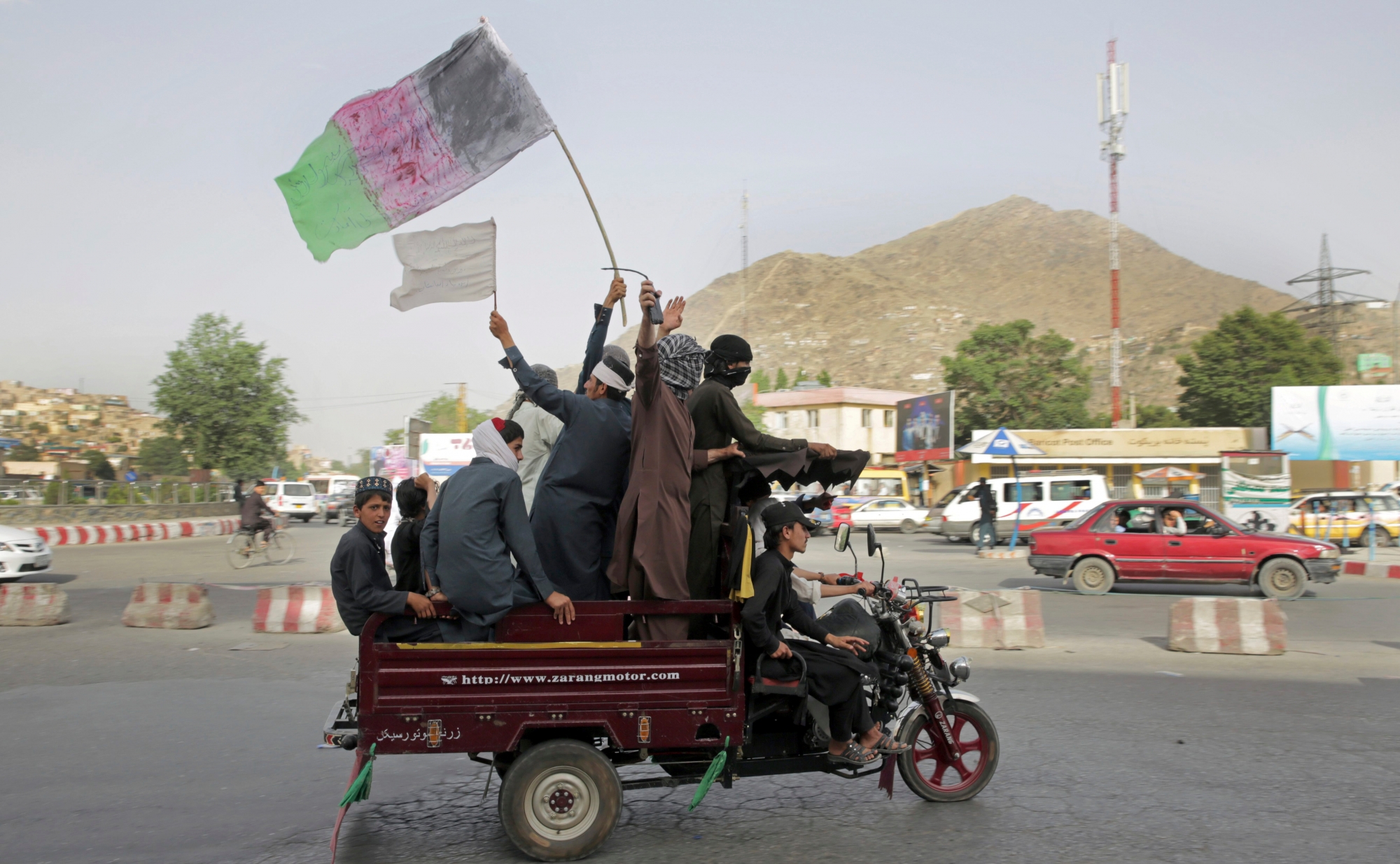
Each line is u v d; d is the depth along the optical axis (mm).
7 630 11586
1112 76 50812
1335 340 75375
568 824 4418
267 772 5922
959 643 10500
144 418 135000
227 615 12969
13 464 69312
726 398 4602
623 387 4883
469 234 5012
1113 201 52625
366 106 5000
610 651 4430
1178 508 15523
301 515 47375
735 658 4535
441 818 5113
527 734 4535
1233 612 10141
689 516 4523
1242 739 6527
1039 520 28000
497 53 4984
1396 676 8867
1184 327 167500
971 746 5289
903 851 4512
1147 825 4832
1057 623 12406
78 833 4816
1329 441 41125
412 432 20047
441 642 4438
